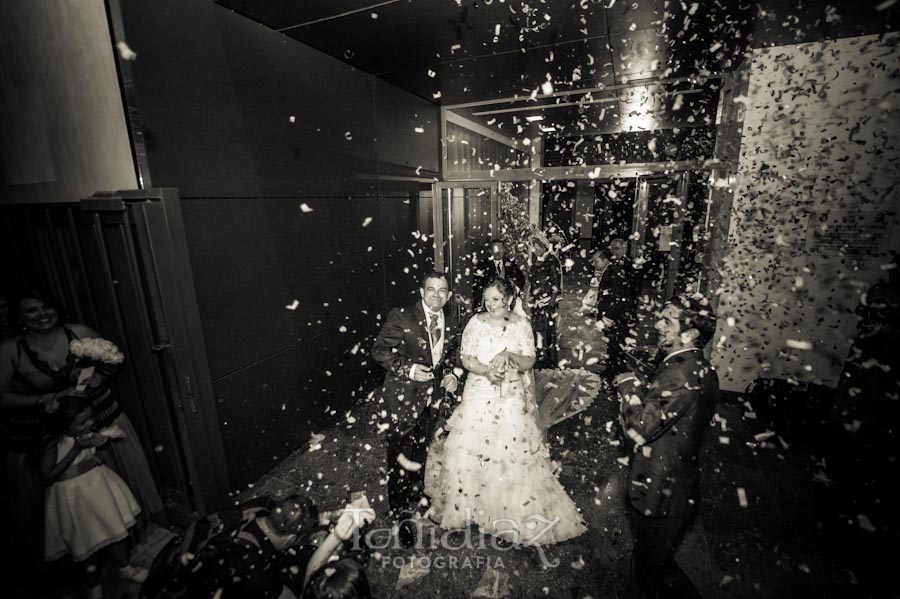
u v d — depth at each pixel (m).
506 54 3.94
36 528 2.33
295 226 3.55
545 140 11.39
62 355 2.32
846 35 3.43
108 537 2.19
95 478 2.17
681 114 6.87
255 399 3.23
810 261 3.87
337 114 4.02
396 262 5.18
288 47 3.40
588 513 2.78
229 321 2.99
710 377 1.80
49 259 2.84
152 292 2.44
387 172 4.92
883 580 2.25
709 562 2.39
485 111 6.54
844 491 2.93
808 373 4.03
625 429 1.90
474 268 6.49
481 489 2.61
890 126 3.45
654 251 8.15
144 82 2.39
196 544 1.49
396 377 2.57
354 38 3.47
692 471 1.78
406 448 2.56
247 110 3.05
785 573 2.31
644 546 1.86
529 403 2.75
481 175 6.13
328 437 3.86
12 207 2.92
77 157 2.77
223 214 2.91
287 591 1.67
